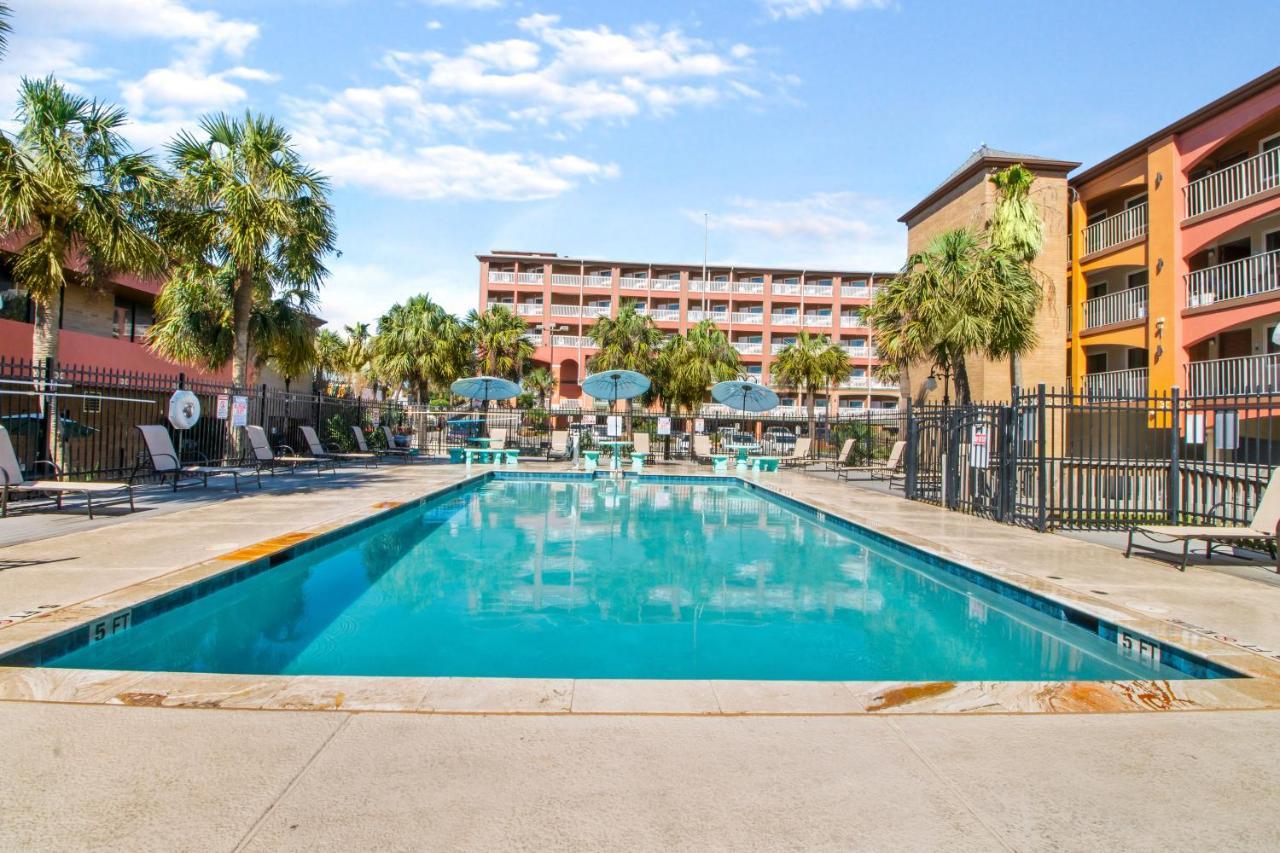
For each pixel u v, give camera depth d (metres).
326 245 16.02
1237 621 4.80
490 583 6.85
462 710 3.07
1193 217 19.91
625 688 3.39
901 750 2.80
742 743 2.83
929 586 7.07
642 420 30.23
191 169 14.33
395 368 30.58
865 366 56.50
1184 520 9.20
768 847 2.10
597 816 2.26
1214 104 19.14
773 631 5.46
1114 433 22.19
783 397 56.47
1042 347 24.05
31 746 2.64
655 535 9.91
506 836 2.13
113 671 3.42
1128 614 4.96
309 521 8.18
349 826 2.16
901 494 14.16
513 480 17.69
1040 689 3.49
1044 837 2.20
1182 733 3.01
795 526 10.98
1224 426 8.49
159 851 2.01
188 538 6.93
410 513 10.70
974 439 10.30
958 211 25.86
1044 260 24.27
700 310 56.88
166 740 2.72
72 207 10.36
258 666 4.40
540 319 55.38
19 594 4.68
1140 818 2.32
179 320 16.31
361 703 3.12
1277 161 17.80
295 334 16.69
